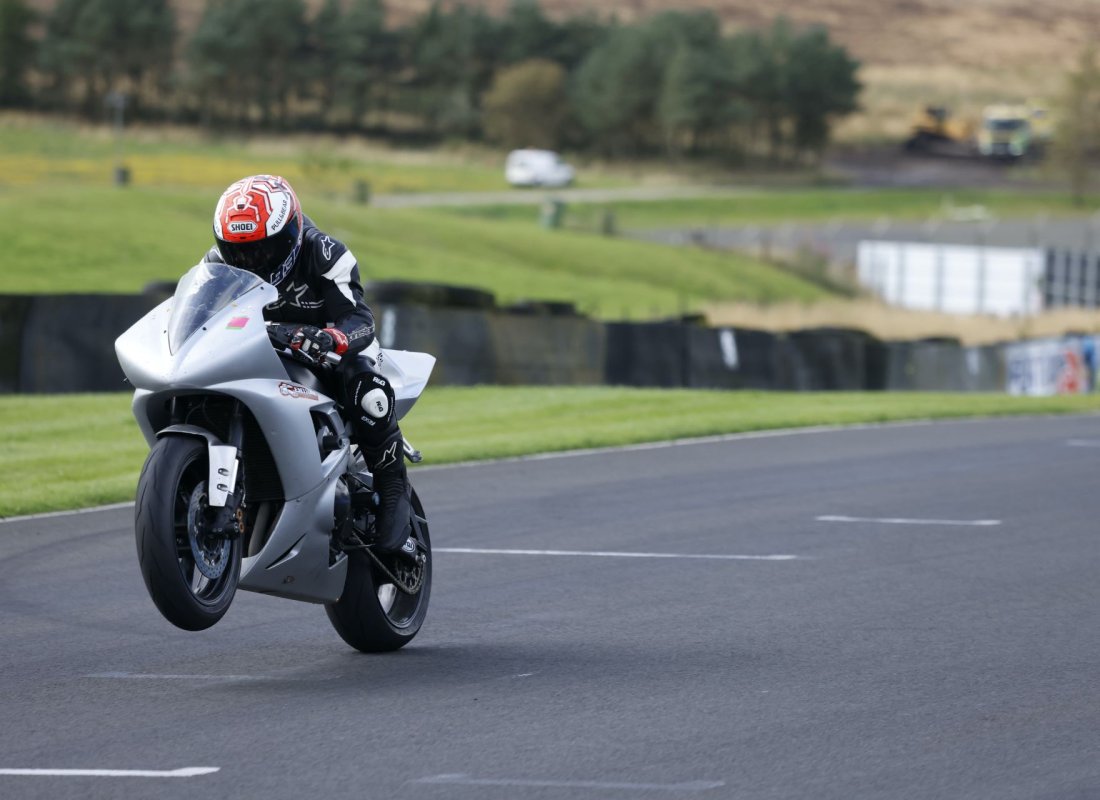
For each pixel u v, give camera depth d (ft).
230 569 62.54
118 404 184.75
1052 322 464.65
